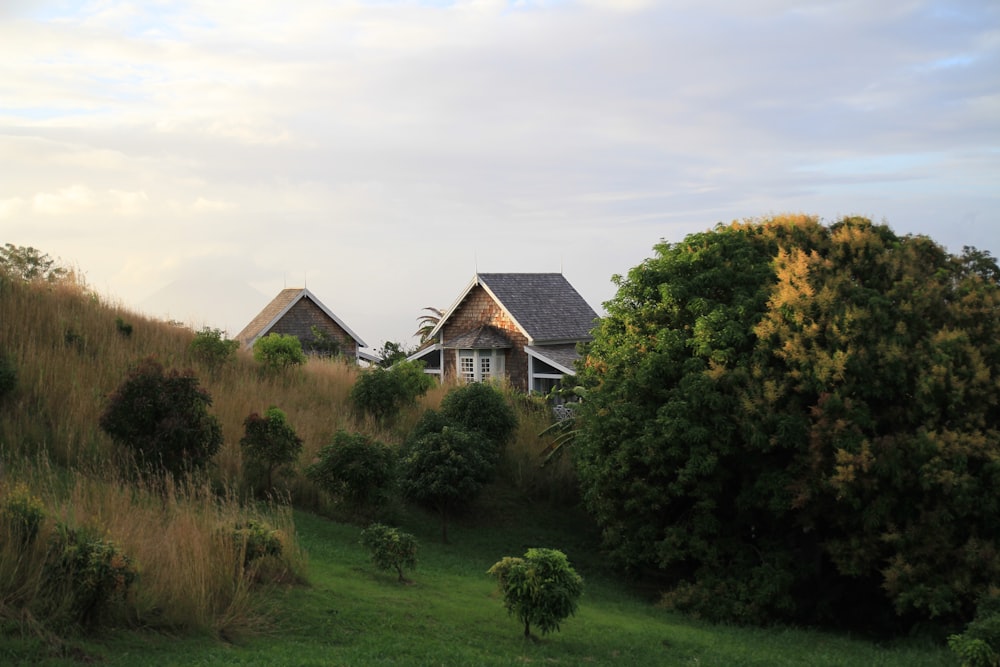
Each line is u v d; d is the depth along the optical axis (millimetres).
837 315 19328
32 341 21125
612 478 20688
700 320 20688
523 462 26078
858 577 20203
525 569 12555
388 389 25719
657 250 23641
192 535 11734
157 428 16828
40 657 8594
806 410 19703
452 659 10922
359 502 19516
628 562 20672
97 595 9562
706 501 19641
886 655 16016
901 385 19000
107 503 12641
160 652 9453
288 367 27609
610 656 12703
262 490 19281
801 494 18719
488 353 41500
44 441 16781
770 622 18844
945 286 20547
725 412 19672
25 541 9891
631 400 21156
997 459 17719
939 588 17562
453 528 22125
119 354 22672
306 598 12359
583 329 42812
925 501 18312
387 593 13766
